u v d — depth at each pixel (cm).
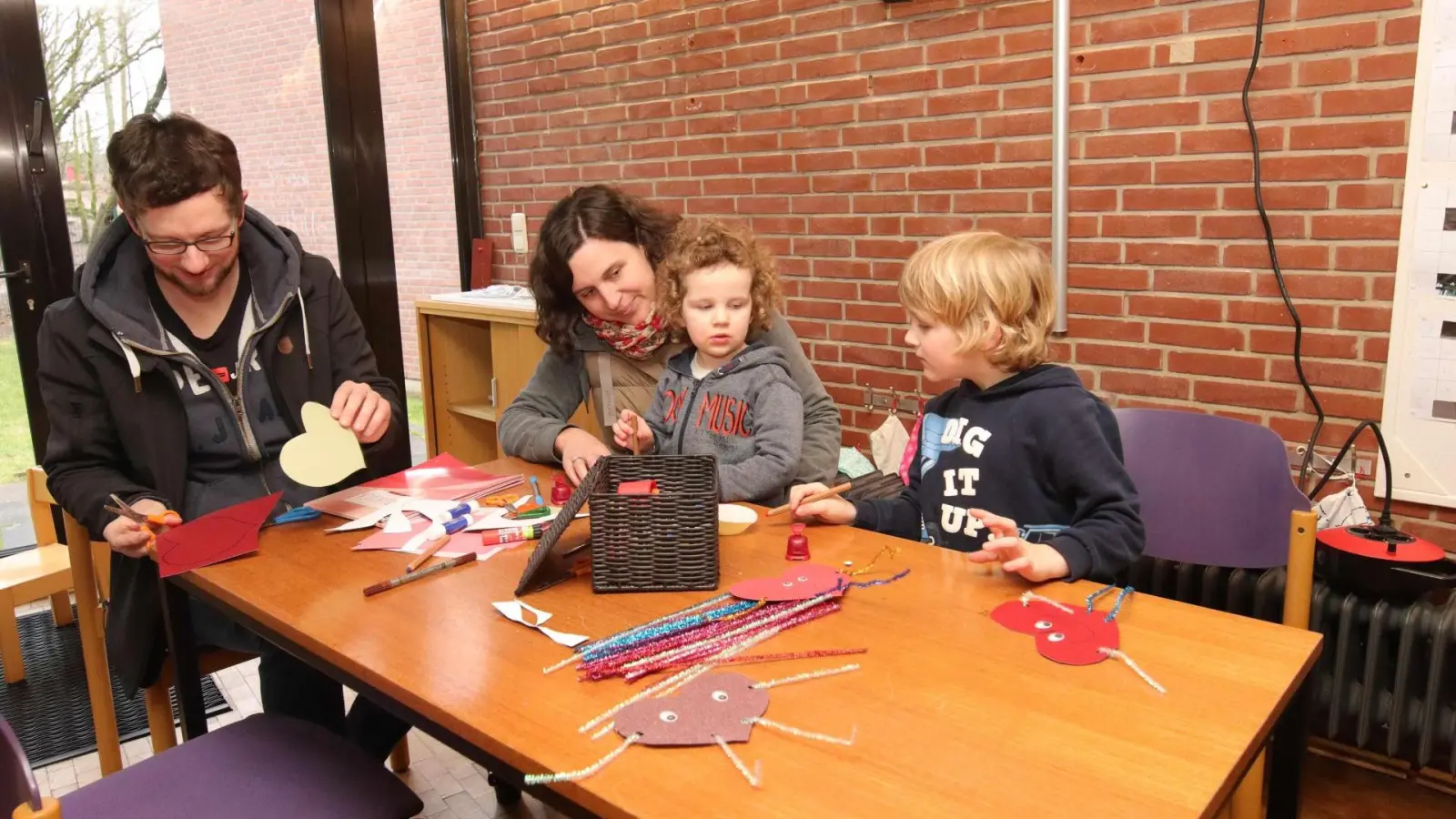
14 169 284
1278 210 211
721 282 158
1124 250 234
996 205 253
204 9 324
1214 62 214
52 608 296
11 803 84
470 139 399
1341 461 211
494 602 118
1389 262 199
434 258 400
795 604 112
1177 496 183
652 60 326
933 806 75
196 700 154
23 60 283
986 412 146
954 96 255
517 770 86
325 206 367
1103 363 243
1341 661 183
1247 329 220
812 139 288
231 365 174
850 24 273
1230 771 79
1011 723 87
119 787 123
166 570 132
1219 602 198
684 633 106
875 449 280
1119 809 74
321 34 350
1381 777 206
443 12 385
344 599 121
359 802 121
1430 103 189
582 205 173
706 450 164
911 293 144
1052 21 234
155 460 166
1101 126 232
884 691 93
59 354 165
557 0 353
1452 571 176
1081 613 109
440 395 365
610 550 119
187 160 148
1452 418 196
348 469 144
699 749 84
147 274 169
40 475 258
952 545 149
